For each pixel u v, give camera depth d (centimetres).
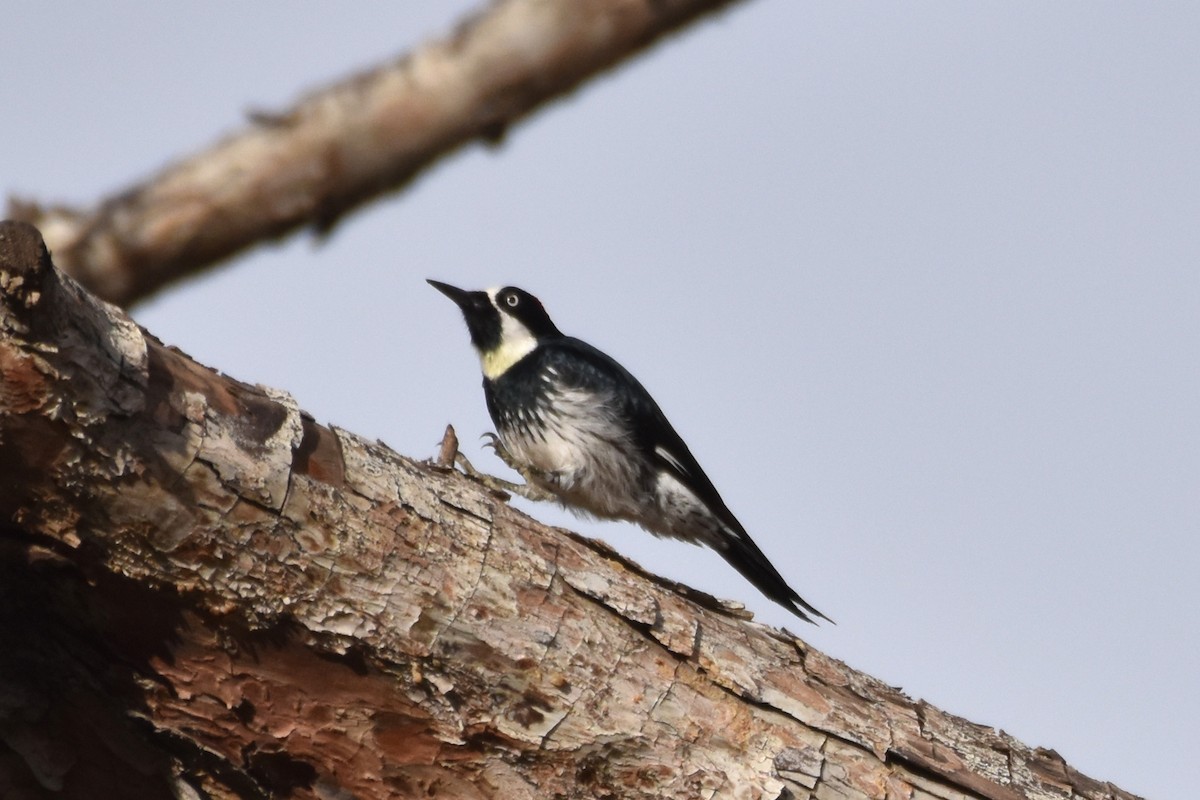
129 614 898
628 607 1009
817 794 1025
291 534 888
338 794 989
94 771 961
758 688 1033
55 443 789
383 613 929
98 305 796
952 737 1086
